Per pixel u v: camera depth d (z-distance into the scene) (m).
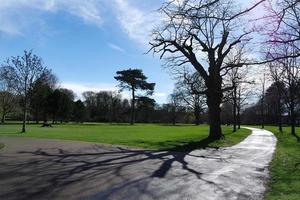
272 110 104.88
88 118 128.38
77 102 118.38
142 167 18.11
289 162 21.12
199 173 16.81
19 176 14.52
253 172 17.38
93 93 133.50
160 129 67.56
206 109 111.19
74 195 11.48
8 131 49.62
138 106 112.69
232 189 13.20
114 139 37.22
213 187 13.50
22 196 11.20
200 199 11.48
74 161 19.41
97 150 25.67
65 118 108.62
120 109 131.12
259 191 12.87
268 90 69.31
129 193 12.05
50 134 43.50
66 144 29.78
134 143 32.94
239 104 75.38
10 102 89.25
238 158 23.34
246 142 38.84
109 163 19.14
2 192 11.70
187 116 126.00
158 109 132.88
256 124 118.44
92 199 11.01
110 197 11.38
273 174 16.77
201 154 25.41
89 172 15.99
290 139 45.16
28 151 23.53
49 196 11.26
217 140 38.31
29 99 52.75
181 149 28.86
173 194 12.11
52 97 100.75
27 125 79.88
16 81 52.94
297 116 94.50
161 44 38.34
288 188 13.12
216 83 40.47
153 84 111.06
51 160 19.52
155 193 12.18
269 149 30.44
